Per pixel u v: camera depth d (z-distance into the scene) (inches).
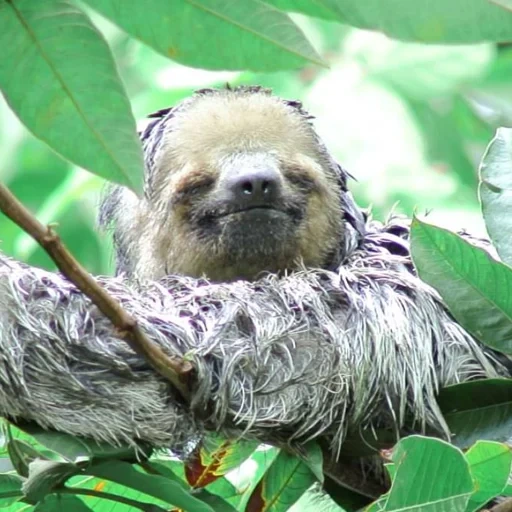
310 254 404.5
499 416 289.4
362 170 530.9
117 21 196.4
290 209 392.8
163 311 344.5
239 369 334.6
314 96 539.5
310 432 339.6
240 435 333.4
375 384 350.0
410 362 356.8
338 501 347.9
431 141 606.9
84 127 204.8
